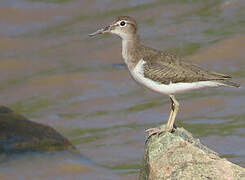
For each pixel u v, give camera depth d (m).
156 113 21.70
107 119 21.59
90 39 27.62
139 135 20.44
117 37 27.56
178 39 26.64
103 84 23.88
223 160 13.10
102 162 19.00
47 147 18.77
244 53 24.97
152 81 14.77
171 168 13.02
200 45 25.89
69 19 29.67
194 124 20.91
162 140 13.55
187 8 29.38
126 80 24.05
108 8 30.17
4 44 27.59
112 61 25.59
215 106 21.91
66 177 18.00
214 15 28.41
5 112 19.34
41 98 23.34
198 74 14.48
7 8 30.48
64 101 22.98
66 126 21.33
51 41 27.81
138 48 15.29
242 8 28.62
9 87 24.27
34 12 30.27
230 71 23.84
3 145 18.33
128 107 22.27
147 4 30.06
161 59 14.84
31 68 25.53
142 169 13.97
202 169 12.91
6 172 17.84
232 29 26.94
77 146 19.88
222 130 20.42
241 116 21.17
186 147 13.32
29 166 18.17
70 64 25.58
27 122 19.17
